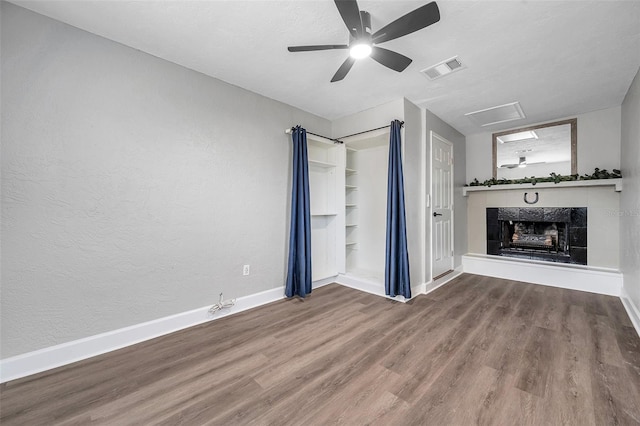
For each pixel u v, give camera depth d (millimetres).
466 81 2678
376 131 3291
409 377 1669
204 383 1625
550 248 4035
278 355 1929
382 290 3225
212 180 2564
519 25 1849
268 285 3021
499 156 4301
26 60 1695
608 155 3381
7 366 1639
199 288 2480
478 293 3283
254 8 1700
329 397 1500
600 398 1463
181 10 1714
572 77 2590
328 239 3859
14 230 1666
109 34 1950
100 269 1968
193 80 2438
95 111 1938
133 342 2098
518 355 1898
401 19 1515
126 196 2074
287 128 3242
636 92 2500
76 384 1612
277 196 3123
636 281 2441
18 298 1682
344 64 1980
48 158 1766
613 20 1782
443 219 3814
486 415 1355
